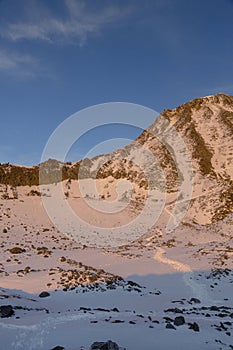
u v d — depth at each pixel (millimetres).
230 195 60219
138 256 35406
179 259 34219
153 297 22641
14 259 31312
